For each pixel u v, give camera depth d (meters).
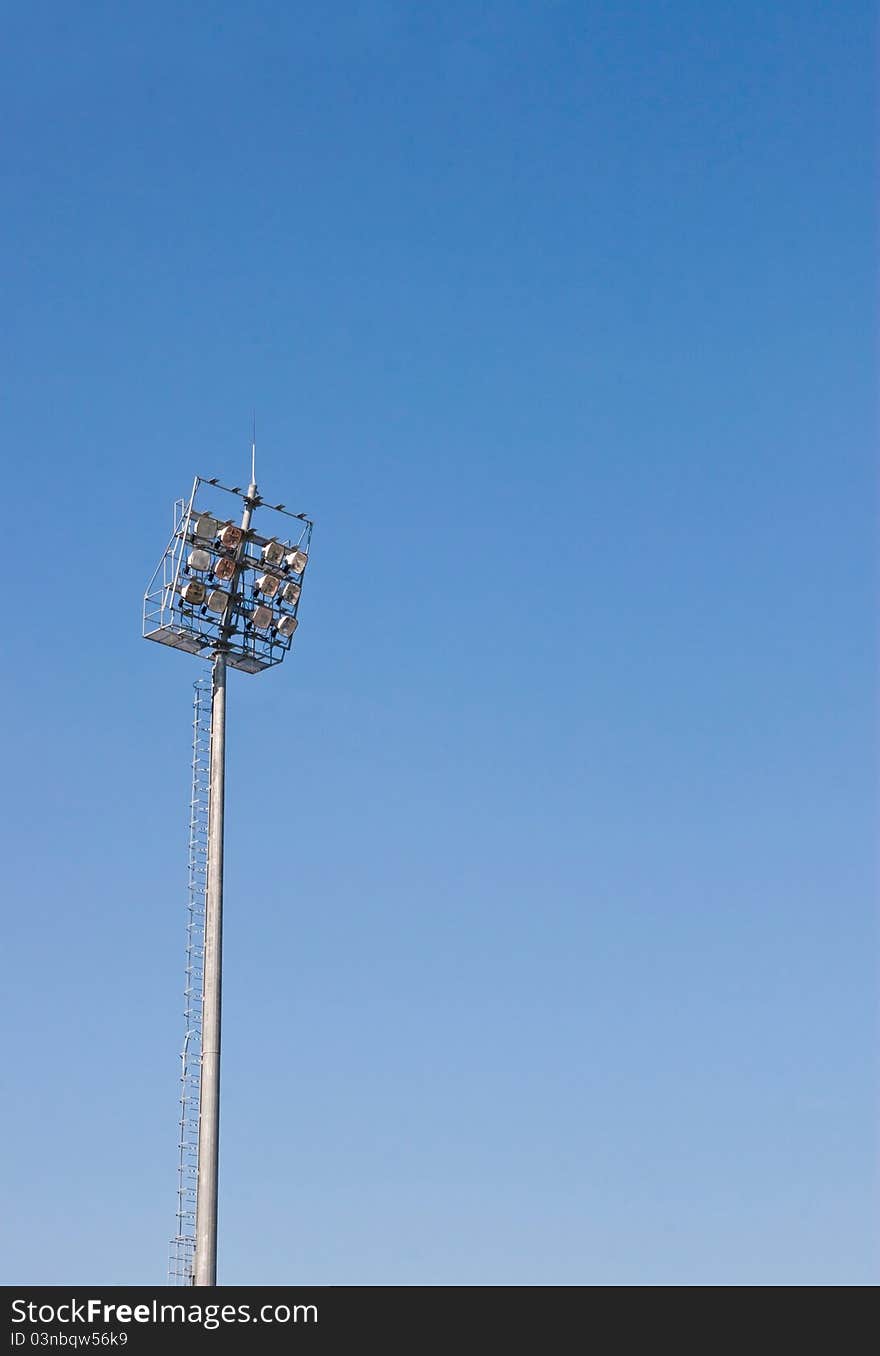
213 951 67.31
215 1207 63.97
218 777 70.00
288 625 73.19
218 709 71.12
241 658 72.56
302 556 73.94
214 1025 66.31
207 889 68.31
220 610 72.19
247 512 73.81
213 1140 64.81
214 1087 65.50
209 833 69.25
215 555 72.50
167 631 71.56
